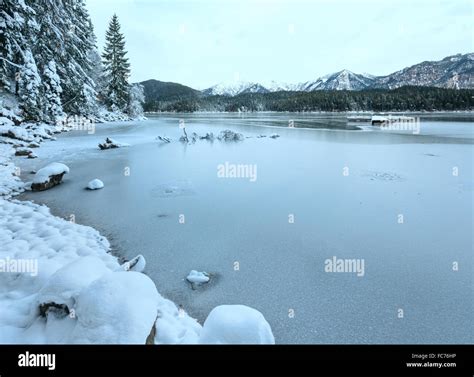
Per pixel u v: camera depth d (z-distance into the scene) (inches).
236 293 193.5
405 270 216.7
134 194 407.2
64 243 245.8
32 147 788.6
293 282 203.9
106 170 553.0
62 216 330.3
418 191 407.8
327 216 322.0
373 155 684.7
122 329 109.9
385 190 414.3
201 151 779.4
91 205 365.1
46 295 127.4
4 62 1049.5
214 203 368.8
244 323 124.3
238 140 1023.6
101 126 1563.7
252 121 2229.3
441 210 335.9
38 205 365.7
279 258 235.8
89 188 431.8
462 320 167.0
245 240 267.3
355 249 249.0
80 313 114.9
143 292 124.8
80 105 1640.0
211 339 122.3
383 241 262.7
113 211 343.9
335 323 165.2
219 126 1676.9
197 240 268.5
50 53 1320.1
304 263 228.1
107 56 2181.3
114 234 283.0
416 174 498.9
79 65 1681.8
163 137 1007.6
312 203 365.4
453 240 262.5
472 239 263.9
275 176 502.0
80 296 119.0
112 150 789.2
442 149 753.0
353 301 183.6
